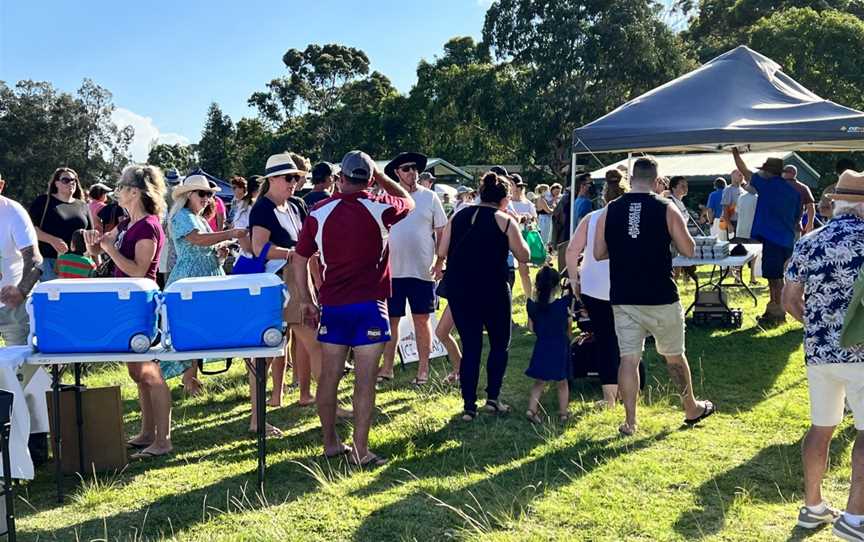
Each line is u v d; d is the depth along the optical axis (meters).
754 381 6.71
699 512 4.03
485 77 44.34
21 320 5.54
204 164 77.62
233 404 6.47
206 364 8.08
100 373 7.80
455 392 6.59
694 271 9.91
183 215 5.60
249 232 5.50
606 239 5.22
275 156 5.47
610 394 6.04
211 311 4.34
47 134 60.00
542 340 5.65
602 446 5.09
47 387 4.76
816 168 31.64
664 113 8.44
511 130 43.53
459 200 14.26
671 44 42.47
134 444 5.33
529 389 6.66
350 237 4.64
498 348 5.82
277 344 4.43
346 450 5.05
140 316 4.32
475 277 5.62
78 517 4.14
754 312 9.98
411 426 5.53
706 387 6.53
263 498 4.30
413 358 7.73
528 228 13.61
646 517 3.97
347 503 4.22
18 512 4.23
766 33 37.66
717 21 54.22
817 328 3.69
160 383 5.16
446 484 4.45
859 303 3.44
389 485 4.48
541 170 44.62
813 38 36.47
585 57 41.50
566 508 4.08
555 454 4.95
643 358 7.68
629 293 5.15
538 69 42.88
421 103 57.72
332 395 4.91
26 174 59.84
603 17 42.06
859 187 3.66
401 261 6.77
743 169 9.23
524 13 43.03
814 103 8.31
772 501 4.17
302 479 4.64
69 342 4.30
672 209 5.04
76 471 4.75
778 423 5.50
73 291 4.28
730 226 14.45
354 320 4.74
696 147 9.16
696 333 8.76
